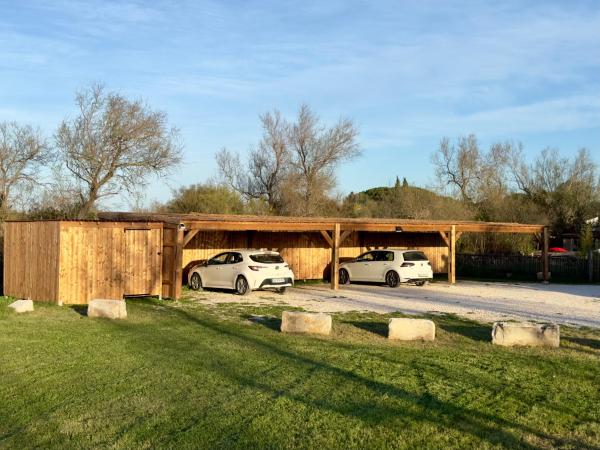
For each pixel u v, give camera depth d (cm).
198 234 2228
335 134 4347
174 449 510
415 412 619
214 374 766
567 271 2612
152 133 3209
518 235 3262
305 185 4350
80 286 1595
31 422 577
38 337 1020
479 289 2094
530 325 1001
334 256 2061
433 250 2875
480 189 4781
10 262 1730
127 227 1647
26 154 2983
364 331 1126
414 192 4519
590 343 1030
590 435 566
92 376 751
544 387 731
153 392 681
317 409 623
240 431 555
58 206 3039
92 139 3112
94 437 536
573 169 4572
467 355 909
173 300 1638
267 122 4381
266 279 1808
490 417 610
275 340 1016
